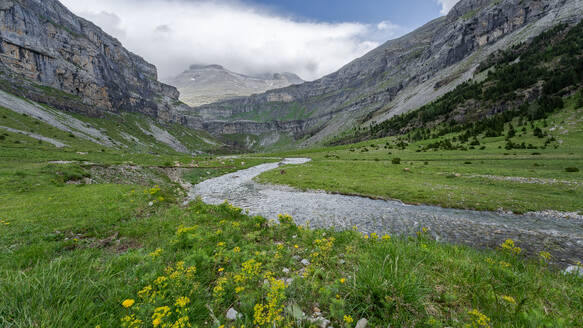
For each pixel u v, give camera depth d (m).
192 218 11.22
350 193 26.17
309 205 21.03
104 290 3.54
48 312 2.70
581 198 21.25
